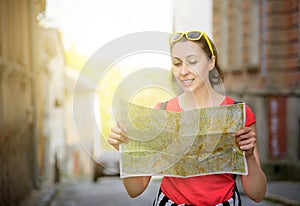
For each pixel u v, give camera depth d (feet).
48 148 82.38
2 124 33.01
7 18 40.40
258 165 9.02
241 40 78.59
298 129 62.80
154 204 9.37
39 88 67.97
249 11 75.87
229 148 8.74
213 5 90.43
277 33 66.44
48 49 65.31
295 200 42.65
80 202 46.24
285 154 64.13
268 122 64.95
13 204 35.99
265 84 66.85
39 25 57.47
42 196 47.06
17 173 40.45
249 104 70.95
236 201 9.05
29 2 51.42
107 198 49.42
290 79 64.90
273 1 66.23
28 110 50.98
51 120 94.58
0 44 35.53
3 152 32.86
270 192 48.96
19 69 42.98
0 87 33.27
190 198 8.92
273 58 66.33
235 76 80.33
